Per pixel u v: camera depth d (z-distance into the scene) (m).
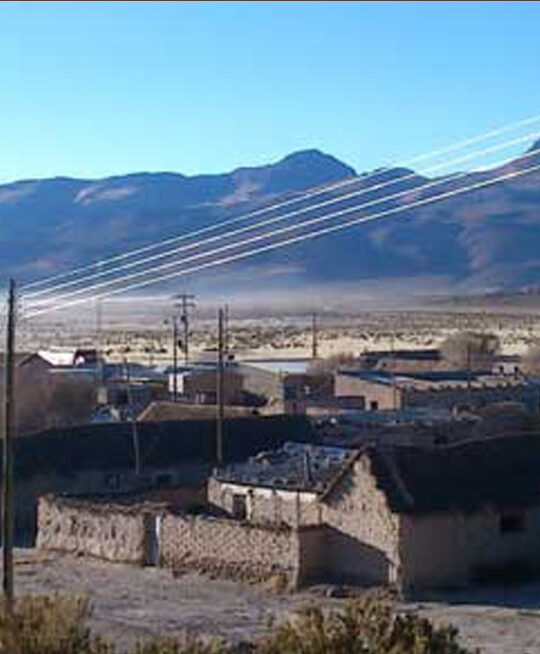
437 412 94.56
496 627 45.97
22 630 25.62
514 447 57.59
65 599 32.31
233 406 105.94
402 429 82.12
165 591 53.12
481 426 84.31
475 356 144.62
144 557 59.03
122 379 119.00
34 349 176.00
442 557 53.09
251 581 54.66
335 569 54.34
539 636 44.31
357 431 82.44
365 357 148.12
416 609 49.47
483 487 55.03
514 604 50.25
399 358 145.75
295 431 80.62
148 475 75.56
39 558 61.66
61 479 73.25
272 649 23.19
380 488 53.00
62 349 179.50
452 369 134.88
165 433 77.69
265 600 51.22
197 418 85.44
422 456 54.94
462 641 43.41
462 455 56.06
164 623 46.00
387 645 22.80
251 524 55.22
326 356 173.25
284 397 109.25
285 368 143.75
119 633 43.28
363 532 53.50
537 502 55.59
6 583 43.06
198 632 43.25
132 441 76.62
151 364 157.88
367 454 53.84
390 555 52.34
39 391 101.44
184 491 68.06
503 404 98.50
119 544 60.06
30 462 73.00
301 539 53.31
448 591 52.69
